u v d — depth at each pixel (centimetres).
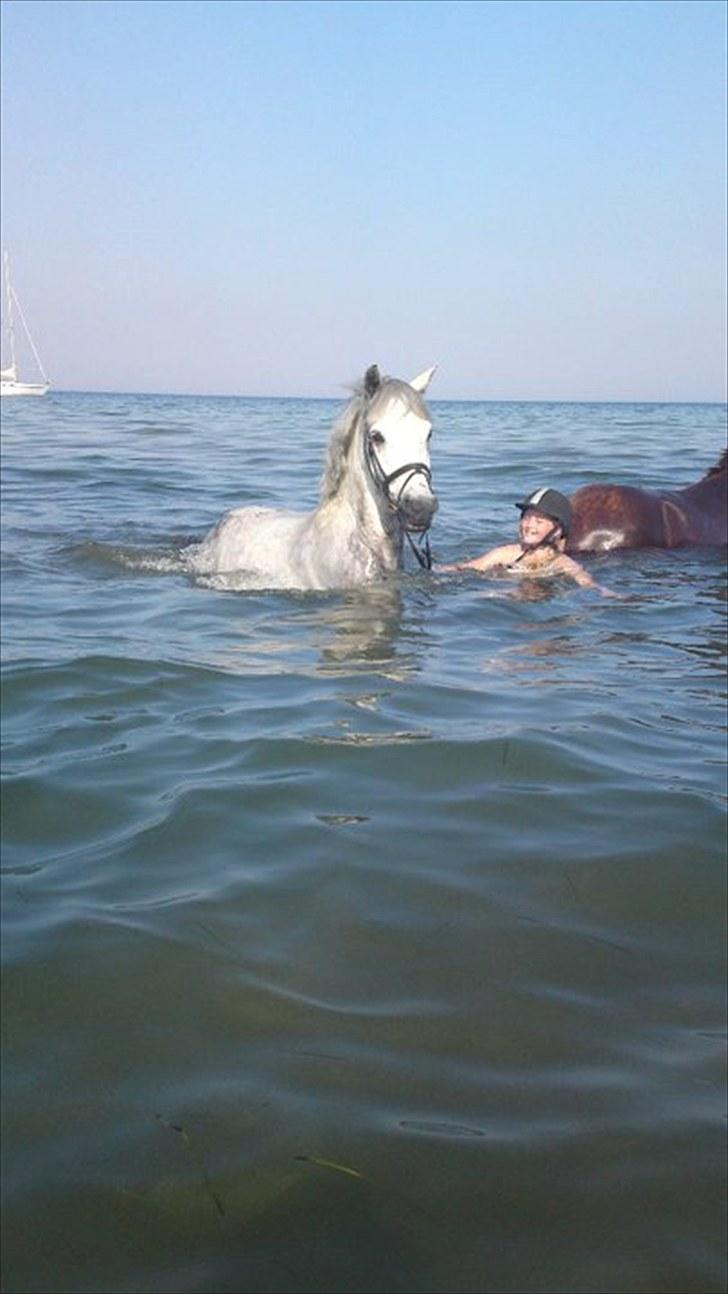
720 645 627
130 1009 263
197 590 753
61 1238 198
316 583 743
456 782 402
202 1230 200
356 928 300
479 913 310
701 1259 194
